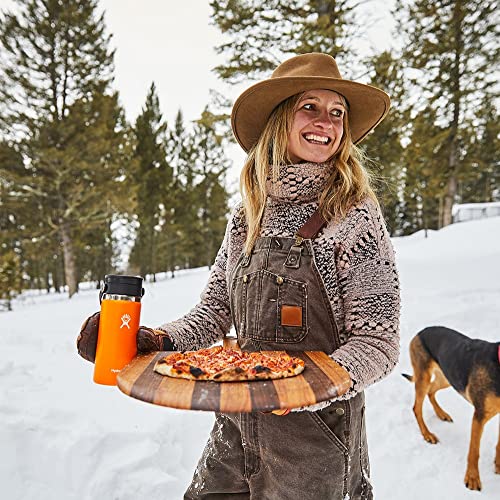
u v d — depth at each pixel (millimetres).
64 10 16438
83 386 3572
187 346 1539
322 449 1314
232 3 10312
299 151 1479
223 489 1603
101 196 17078
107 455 2631
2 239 17359
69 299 15383
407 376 3484
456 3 14352
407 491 2609
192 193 27391
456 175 18625
